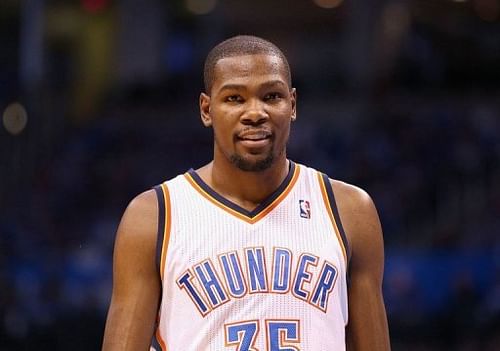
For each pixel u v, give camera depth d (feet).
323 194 30.83
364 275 30.66
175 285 29.07
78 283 133.49
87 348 114.62
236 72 29.14
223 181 30.27
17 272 134.62
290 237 29.66
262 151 29.17
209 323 28.48
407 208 163.94
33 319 114.32
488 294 125.08
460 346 118.93
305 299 28.78
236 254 29.17
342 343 29.30
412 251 135.74
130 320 29.40
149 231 29.71
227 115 29.25
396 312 123.95
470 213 160.76
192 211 29.94
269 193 30.27
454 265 132.67
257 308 28.50
